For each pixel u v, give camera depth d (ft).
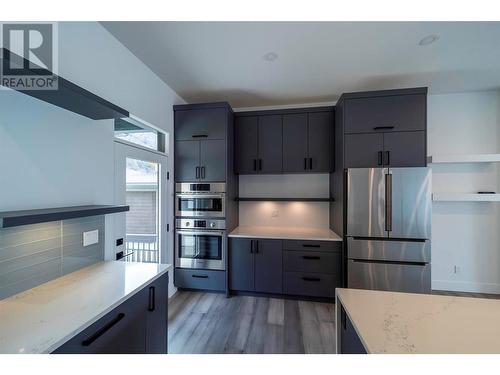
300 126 10.10
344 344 4.00
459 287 9.93
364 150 8.43
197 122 9.68
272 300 9.26
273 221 11.42
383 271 8.20
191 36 6.30
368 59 7.45
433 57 7.32
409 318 3.31
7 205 3.91
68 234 5.01
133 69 7.18
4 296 3.86
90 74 5.58
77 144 5.24
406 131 8.18
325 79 8.79
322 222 11.02
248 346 6.48
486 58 7.38
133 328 4.33
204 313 8.23
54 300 3.85
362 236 8.31
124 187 6.86
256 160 10.44
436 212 10.11
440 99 10.05
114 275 4.94
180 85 9.29
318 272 8.99
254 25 5.87
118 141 6.61
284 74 8.41
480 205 9.82
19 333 2.99
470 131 9.87
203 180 9.66
